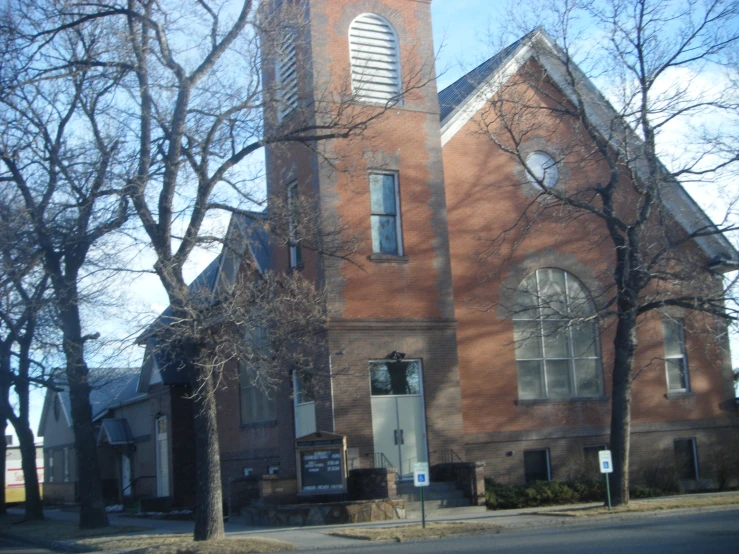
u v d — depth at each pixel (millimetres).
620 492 20469
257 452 26969
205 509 16750
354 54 24125
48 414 52250
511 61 26719
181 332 16359
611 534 15492
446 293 23812
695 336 28562
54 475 49906
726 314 20250
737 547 12992
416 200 23953
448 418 23172
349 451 21484
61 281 21719
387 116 23922
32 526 26812
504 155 26672
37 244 20547
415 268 23531
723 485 27203
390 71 24469
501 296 25891
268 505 20922
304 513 19844
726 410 28516
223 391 30234
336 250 19922
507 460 24906
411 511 20797
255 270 20281
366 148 23438
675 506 20219
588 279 27156
